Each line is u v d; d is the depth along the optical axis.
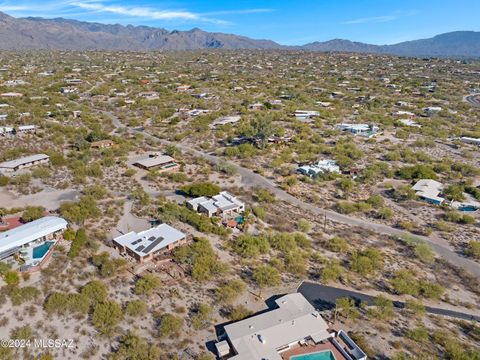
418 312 40.81
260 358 33.47
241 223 59.44
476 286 47.31
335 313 39.94
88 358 34.25
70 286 43.62
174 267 47.78
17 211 61.00
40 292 42.22
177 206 62.78
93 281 43.41
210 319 39.41
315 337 36.78
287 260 50.44
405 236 57.50
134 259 49.19
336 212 67.56
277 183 79.50
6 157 84.31
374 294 44.88
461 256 54.44
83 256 49.31
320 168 84.69
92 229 56.34
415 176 83.19
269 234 57.16
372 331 38.72
